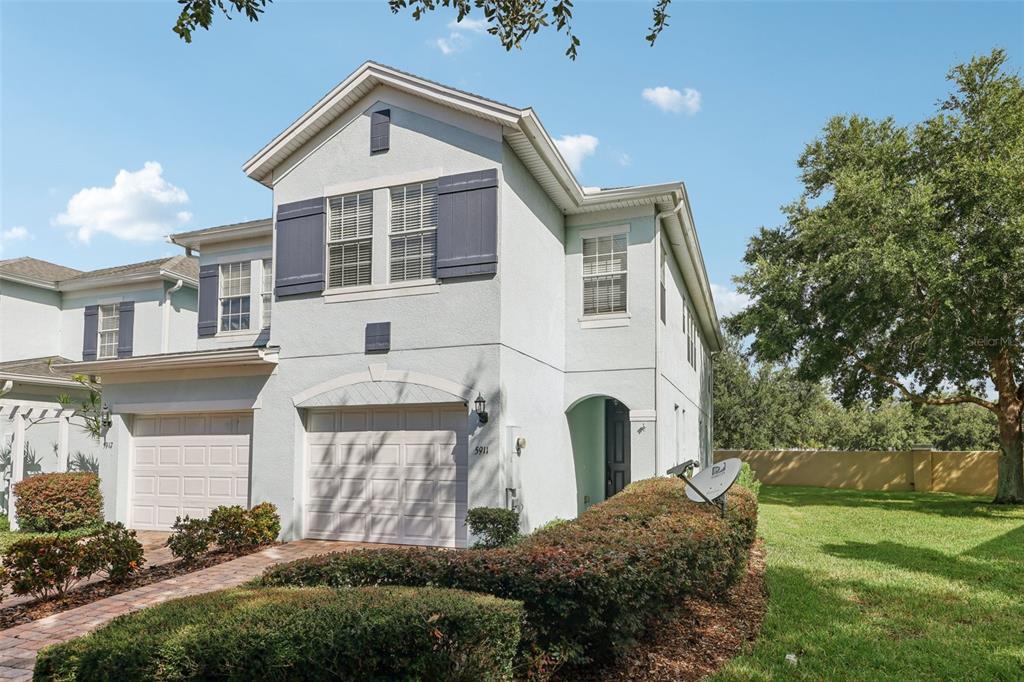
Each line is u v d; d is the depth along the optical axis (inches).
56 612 297.1
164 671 145.6
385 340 432.1
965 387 808.3
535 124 410.6
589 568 188.2
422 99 437.7
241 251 623.2
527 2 249.6
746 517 333.7
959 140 732.0
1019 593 319.6
